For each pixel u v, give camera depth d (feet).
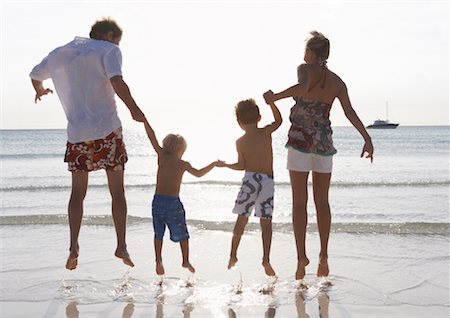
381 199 36.88
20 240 21.83
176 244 20.89
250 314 12.75
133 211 31.40
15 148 159.33
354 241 21.35
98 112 14.10
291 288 14.89
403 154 107.55
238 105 15.40
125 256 14.33
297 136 14.87
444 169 67.97
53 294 14.37
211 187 47.44
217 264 17.70
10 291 14.65
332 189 43.45
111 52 13.99
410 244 20.77
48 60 14.38
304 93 14.69
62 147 165.17
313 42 14.90
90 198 37.27
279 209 32.81
